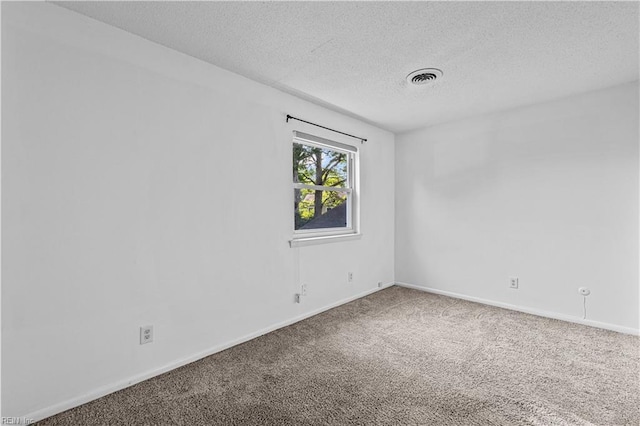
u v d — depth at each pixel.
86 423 1.56
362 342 2.50
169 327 2.09
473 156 3.55
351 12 1.69
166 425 1.55
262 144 2.66
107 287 1.81
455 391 1.82
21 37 1.52
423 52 2.12
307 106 3.06
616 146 2.68
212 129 2.31
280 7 1.65
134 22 1.79
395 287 4.19
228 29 1.86
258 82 2.62
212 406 1.70
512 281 3.29
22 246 1.53
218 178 2.35
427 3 1.62
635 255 2.61
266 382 1.93
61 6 1.64
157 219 2.02
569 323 2.89
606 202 2.73
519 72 2.42
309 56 2.19
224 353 2.32
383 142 4.09
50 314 1.62
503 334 2.64
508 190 3.29
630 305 2.64
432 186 3.91
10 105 1.49
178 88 2.12
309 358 2.24
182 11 1.69
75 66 1.69
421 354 2.29
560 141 2.96
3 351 1.49
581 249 2.87
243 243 2.53
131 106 1.90
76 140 1.69
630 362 2.15
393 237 4.28
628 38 1.94
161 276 2.04
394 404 1.71
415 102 3.07
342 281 3.50
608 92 2.71
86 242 1.73
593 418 1.58
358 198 3.71
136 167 1.92
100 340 1.79
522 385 1.88
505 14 1.71
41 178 1.58
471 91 2.79
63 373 1.67
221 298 2.38
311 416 1.61
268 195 2.72
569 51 2.11
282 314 2.85
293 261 2.95
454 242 3.73
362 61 2.25
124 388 1.87
